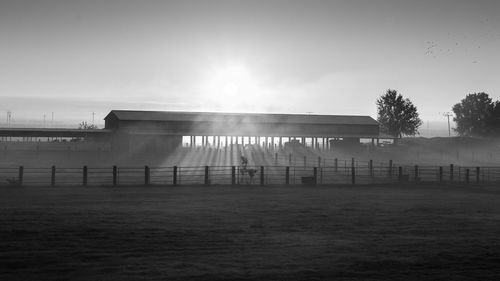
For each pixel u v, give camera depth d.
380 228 18.84
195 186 35.84
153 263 13.07
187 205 25.19
